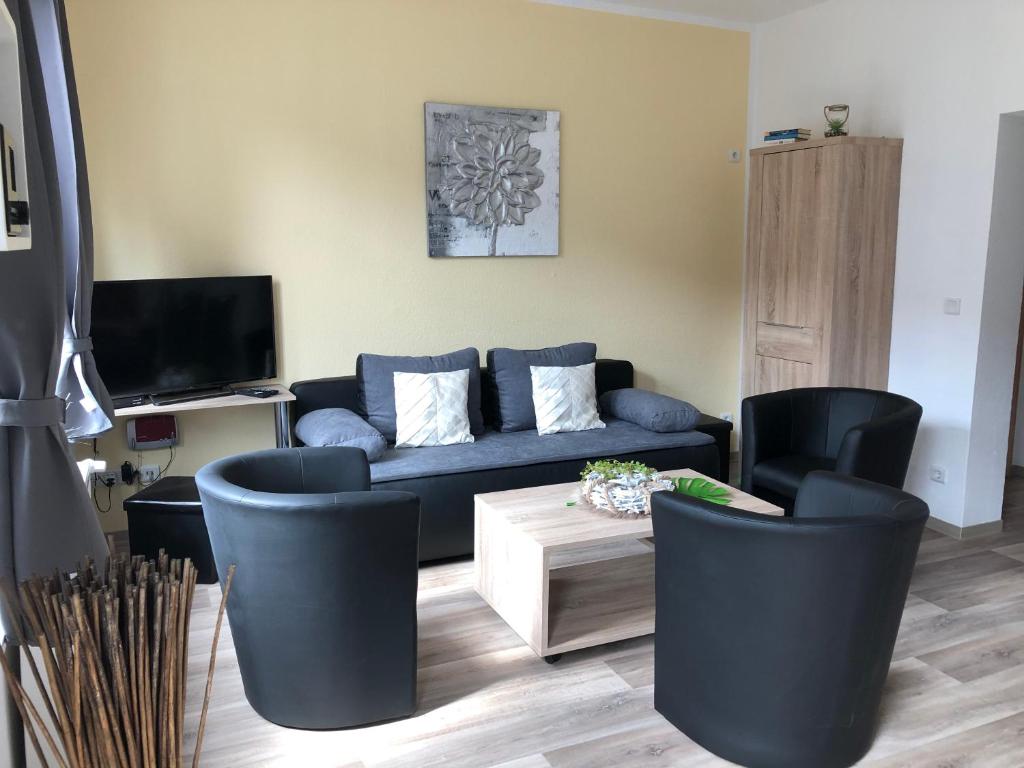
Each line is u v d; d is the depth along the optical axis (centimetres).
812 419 417
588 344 484
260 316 422
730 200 541
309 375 446
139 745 168
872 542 209
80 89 383
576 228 499
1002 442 432
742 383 550
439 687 281
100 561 207
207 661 296
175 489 372
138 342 382
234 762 240
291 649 246
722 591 226
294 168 428
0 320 183
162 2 392
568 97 485
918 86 435
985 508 433
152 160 400
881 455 353
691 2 486
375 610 246
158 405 382
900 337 461
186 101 402
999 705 270
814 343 468
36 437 193
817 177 457
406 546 245
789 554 211
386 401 425
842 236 446
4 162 165
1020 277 419
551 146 481
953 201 421
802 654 219
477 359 452
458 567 387
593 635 296
